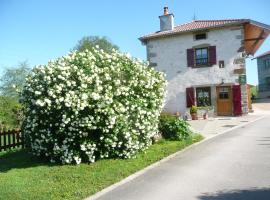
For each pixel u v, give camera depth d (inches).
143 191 284.7
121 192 283.6
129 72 397.7
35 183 302.7
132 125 396.8
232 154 415.5
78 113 356.2
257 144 478.9
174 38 1007.6
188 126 525.7
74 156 364.8
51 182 303.9
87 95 350.0
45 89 362.9
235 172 331.3
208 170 343.9
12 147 481.7
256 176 313.9
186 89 989.8
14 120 701.3
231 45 951.6
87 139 368.8
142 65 430.9
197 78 981.8
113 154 390.3
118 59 410.0
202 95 981.2
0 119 697.6
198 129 683.4
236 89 945.5
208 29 968.3
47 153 380.8
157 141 488.7
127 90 384.2
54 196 267.3
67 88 356.2
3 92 1159.0
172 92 1004.6
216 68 964.0
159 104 441.4
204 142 513.3
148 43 1033.5
